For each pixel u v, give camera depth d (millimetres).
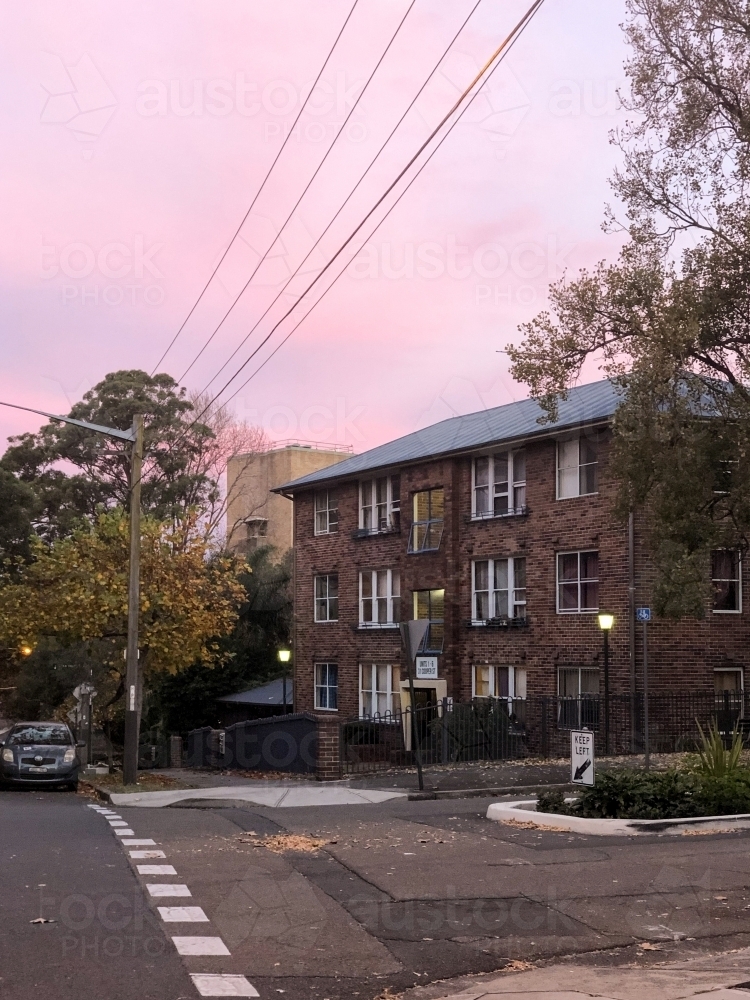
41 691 41406
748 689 27797
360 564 37125
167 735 42594
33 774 24875
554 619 29031
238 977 7062
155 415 52531
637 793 14281
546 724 27844
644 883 10055
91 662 39031
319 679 39406
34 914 8586
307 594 40062
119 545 28484
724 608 27688
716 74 17312
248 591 43125
